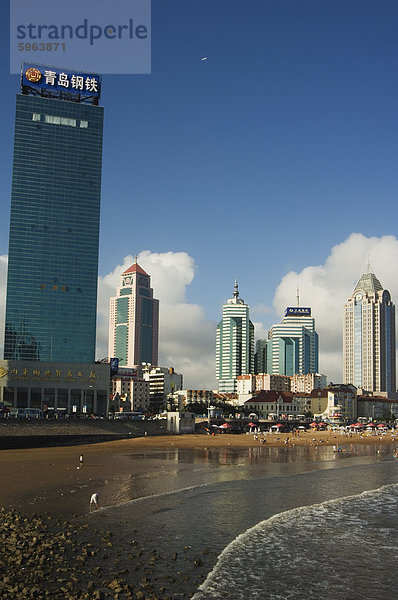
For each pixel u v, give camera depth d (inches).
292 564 1487.5
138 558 1446.9
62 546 1505.9
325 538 1765.5
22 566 1323.8
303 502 2380.7
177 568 1391.5
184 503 2242.9
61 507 2063.2
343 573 1429.6
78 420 5629.9
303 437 7426.2
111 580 1268.5
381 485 2950.3
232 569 1417.3
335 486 2874.0
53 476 2918.3
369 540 1754.4
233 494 2512.3
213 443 5841.5
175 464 3681.1
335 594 1288.1
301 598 1256.8
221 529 1814.7
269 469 3545.8
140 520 1889.8
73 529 1710.1
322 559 1540.4
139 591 1211.9
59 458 3885.3
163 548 1553.9
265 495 2519.7
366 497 2559.1
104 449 4798.2
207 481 2893.7
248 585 1315.2
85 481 2758.4
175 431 6958.7
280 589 1302.9
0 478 2805.1
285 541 1710.1
